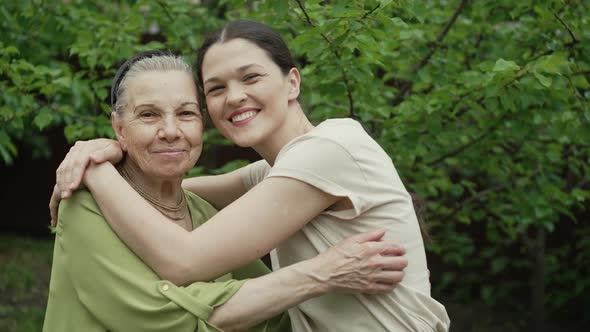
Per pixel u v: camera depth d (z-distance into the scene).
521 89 2.67
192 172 3.33
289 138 2.03
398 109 3.08
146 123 1.85
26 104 3.06
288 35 3.15
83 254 1.83
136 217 1.77
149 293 1.75
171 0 3.55
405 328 1.88
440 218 3.99
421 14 2.58
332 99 3.03
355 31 2.56
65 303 1.90
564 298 5.31
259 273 2.26
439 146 3.53
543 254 5.13
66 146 7.73
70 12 3.48
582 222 5.51
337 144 1.84
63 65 3.54
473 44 3.58
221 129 1.98
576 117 2.90
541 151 3.59
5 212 7.97
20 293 5.55
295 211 1.81
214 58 1.93
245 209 1.78
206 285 1.78
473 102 2.98
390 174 1.94
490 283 6.02
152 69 1.87
